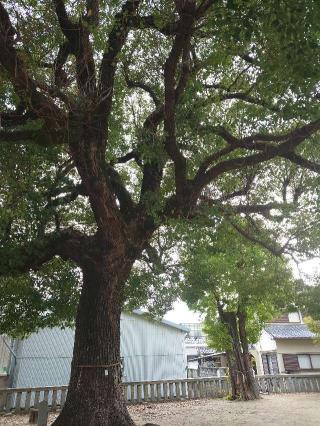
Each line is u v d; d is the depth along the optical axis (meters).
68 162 9.00
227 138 7.81
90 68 6.97
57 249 7.83
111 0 7.01
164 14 6.82
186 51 6.63
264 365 26.86
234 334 15.68
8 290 9.76
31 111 6.51
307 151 8.54
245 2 4.60
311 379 18.28
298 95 5.69
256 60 5.91
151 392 14.88
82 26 6.69
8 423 10.30
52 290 10.14
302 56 4.73
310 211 9.84
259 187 10.74
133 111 10.07
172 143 6.98
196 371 22.20
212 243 10.98
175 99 6.91
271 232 11.10
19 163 7.91
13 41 6.00
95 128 6.82
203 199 8.67
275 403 13.46
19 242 7.96
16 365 15.93
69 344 17.11
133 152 9.60
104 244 7.57
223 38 5.48
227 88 8.26
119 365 7.36
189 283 12.95
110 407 6.81
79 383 6.95
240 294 14.66
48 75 7.25
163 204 7.88
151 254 10.91
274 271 14.20
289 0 4.27
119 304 7.73
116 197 8.38
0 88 6.87
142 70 9.31
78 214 10.65
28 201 7.92
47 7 6.89
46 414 6.85
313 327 19.75
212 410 11.97
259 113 7.45
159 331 20.03
